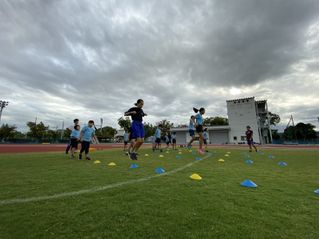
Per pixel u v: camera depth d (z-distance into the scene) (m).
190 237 1.55
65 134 60.06
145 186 2.98
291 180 3.51
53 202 2.28
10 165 5.25
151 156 8.11
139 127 6.22
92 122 7.39
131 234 1.59
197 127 9.17
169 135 16.47
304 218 1.91
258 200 2.40
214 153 9.75
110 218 1.88
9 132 49.88
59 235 1.57
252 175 3.93
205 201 2.34
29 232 1.61
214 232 1.63
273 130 53.09
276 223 1.80
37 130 52.62
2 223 1.76
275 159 7.21
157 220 1.84
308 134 45.09
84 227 1.70
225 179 3.53
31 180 3.36
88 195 2.53
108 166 5.08
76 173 4.03
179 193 2.64
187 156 8.09
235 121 42.53
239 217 1.92
